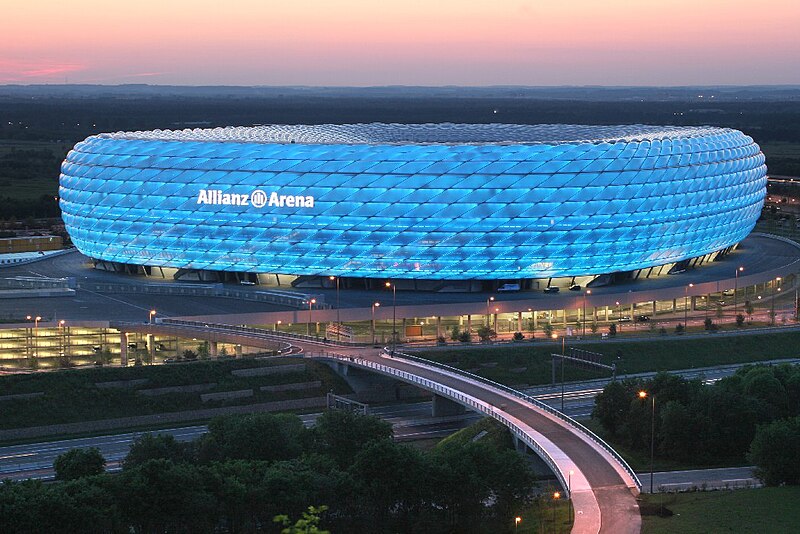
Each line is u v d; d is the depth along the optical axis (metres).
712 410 133.62
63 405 147.88
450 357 172.25
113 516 100.50
